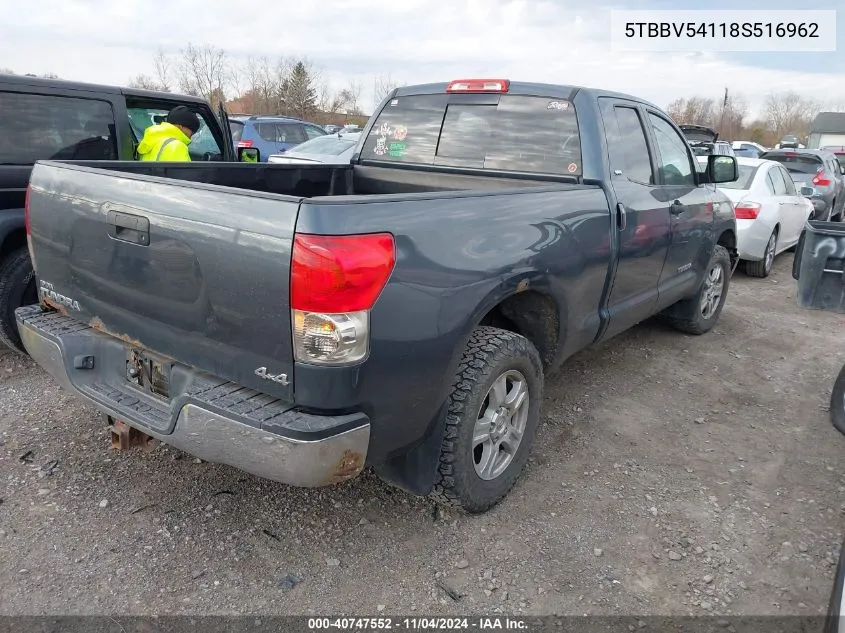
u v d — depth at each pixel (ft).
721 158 16.65
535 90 13.12
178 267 8.19
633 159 13.67
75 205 9.40
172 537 9.58
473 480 9.83
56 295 10.30
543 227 10.32
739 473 12.03
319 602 8.54
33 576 8.66
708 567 9.46
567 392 15.24
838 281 11.39
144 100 17.92
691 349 18.62
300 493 10.75
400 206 7.92
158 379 9.12
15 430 12.21
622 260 12.89
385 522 10.15
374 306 7.50
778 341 19.75
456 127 14.15
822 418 14.48
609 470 11.92
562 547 9.76
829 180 41.37
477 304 8.93
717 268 19.29
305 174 14.69
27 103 14.98
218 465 11.42
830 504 11.12
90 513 10.00
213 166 12.89
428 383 8.46
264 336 7.57
